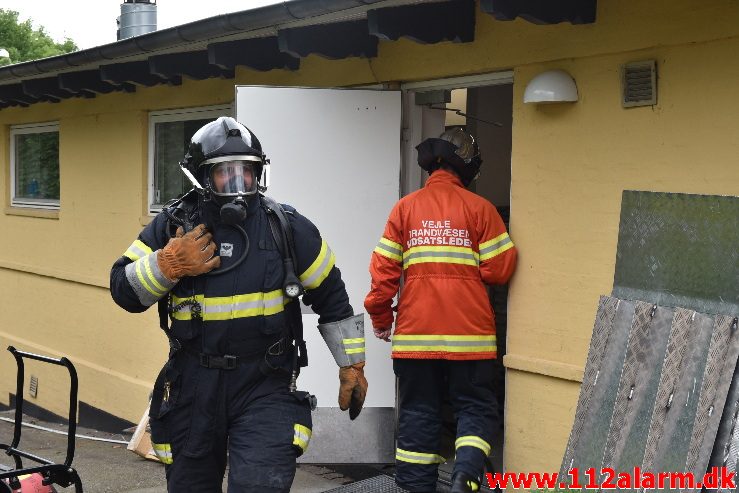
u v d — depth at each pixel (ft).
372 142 18.28
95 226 28.73
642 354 11.19
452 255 15.65
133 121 26.58
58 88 27.55
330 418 18.33
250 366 10.69
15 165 34.76
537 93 14.74
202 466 10.83
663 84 13.48
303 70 20.53
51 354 31.55
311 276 11.21
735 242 10.43
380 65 18.54
